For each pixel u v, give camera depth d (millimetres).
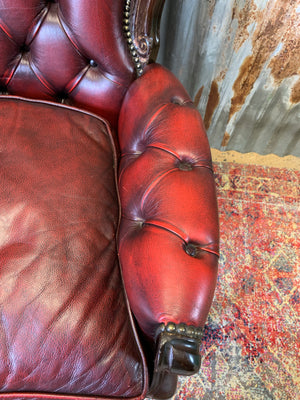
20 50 609
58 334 435
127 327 470
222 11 759
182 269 417
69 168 555
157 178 506
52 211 511
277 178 1126
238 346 854
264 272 958
